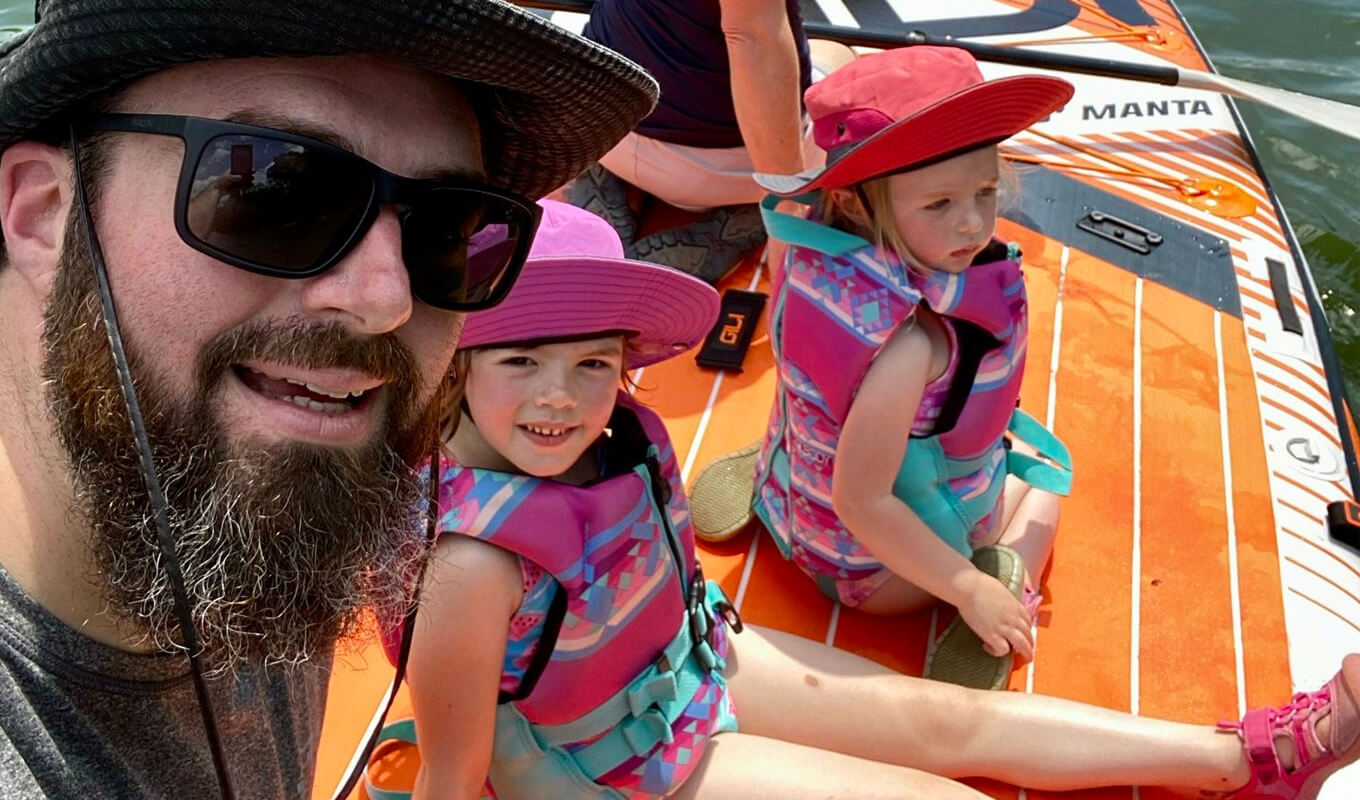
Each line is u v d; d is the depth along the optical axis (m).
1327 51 2.19
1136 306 1.40
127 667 0.46
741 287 1.43
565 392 0.71
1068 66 1.80
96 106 0.43
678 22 1.32
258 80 0.43
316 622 0.48
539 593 0.74
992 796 0.92
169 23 0.39
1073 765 0.90
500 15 0.42
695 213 1.53
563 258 0.69
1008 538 1.06
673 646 0.82
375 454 0.49
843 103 0.89
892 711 0.92
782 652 0.95
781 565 1.11
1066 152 1.67
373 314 0.45
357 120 0.45
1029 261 1.47
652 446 0.81
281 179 0.43
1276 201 1.61
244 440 0.45
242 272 0.44
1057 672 1.01
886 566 0.99
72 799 0.43
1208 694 0.99
